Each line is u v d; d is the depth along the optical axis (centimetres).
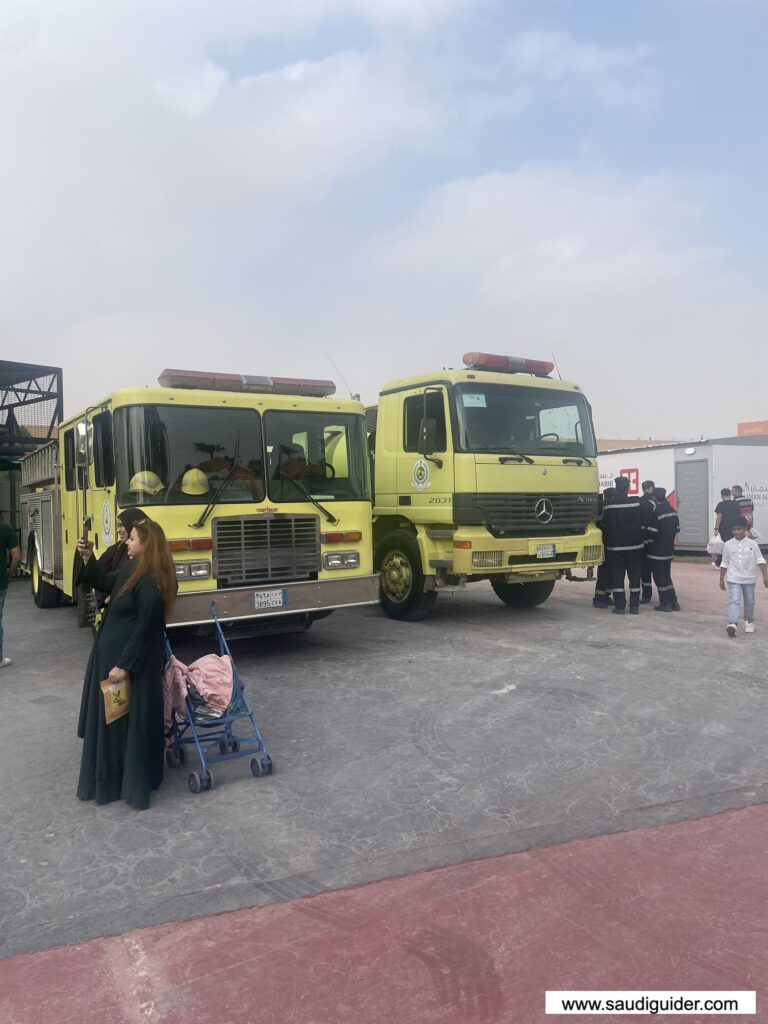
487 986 288
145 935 325
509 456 925
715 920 326
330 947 314
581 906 339
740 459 1917
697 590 1348
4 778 502
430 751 533
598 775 486
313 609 773
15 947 318
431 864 379
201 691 486
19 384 1639
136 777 448
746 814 427
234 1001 283
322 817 434
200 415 740
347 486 818
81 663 833
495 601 1210
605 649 833
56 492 1047
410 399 984
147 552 454
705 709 616
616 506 1046
